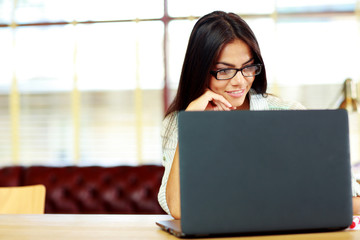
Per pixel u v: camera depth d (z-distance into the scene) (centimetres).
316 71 397
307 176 94
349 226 98
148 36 399
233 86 151
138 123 406
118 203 313
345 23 397
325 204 95
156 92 403
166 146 169
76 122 409
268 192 93
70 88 407
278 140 93
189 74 157
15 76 408
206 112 92
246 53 149
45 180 320
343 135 96
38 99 411
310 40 397
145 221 123
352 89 321
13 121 412
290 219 93
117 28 400
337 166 95
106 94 407
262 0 396
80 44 403
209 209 91
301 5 397
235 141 92
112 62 403
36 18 404
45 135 412
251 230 92
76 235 101
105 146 409
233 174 92
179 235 93
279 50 397
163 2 396
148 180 314
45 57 406
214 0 395
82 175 320
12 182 322
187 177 91
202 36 150
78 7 401
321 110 95
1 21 405
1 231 109
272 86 396
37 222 124
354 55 397
